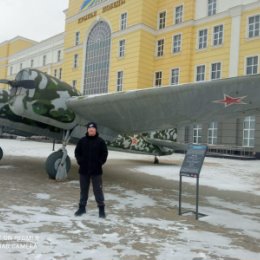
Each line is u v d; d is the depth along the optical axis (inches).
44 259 143.8
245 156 997.2
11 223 192.9
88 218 217.3
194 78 1188.5
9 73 2289.6
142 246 169.9
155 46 1318.9
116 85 1338.6
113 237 181.5
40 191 298.0
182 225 217.2
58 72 1856.5
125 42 1320.1
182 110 308.3
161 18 1317.7
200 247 174.4
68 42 1604.3
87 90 1475.1
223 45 1111.6
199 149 242.8
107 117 364.2
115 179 410.6
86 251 157.2
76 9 1578.5
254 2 1035.9
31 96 338.6
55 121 357.7
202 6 1190.9
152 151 606.9
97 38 1454.2
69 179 376.2
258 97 252.2
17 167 458.0
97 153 224.5
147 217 232.2
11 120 409.7
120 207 257.3
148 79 1296.8
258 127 996.6
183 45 1218.6
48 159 363.3
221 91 259.4
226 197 335.0
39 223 197.5
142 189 349.1
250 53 1039.0
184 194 337.7
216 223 228.7
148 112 329.1
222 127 1078.4
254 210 280.8
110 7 1393.9
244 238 197.2
